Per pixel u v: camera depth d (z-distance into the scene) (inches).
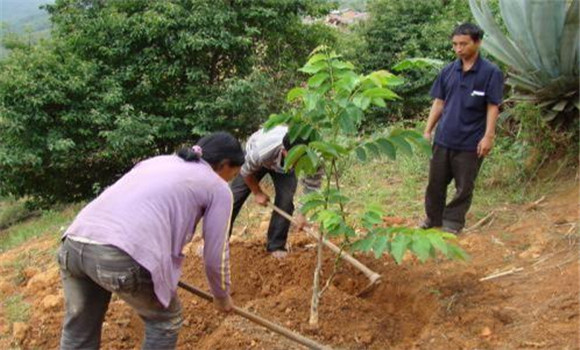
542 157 239.6
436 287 159.8
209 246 116.8
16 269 201.5
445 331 141.3
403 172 260.2
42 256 211.6
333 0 564.7
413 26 548.4
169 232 112.2
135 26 463.2
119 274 108.0
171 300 119.8
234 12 472.1
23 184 473.1
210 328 155.2
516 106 255.8
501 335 136.1
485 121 184.2
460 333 139.4
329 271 177.2
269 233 188.1
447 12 553.9
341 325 150.8
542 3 226.4
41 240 242.5
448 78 188.2
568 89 231.3
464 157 185.8
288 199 180.9
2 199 638.5
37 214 568.4
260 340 144.9
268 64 503.2
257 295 174.9
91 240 109.4
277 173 180.2
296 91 135.7
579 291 144.0
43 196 510.9
